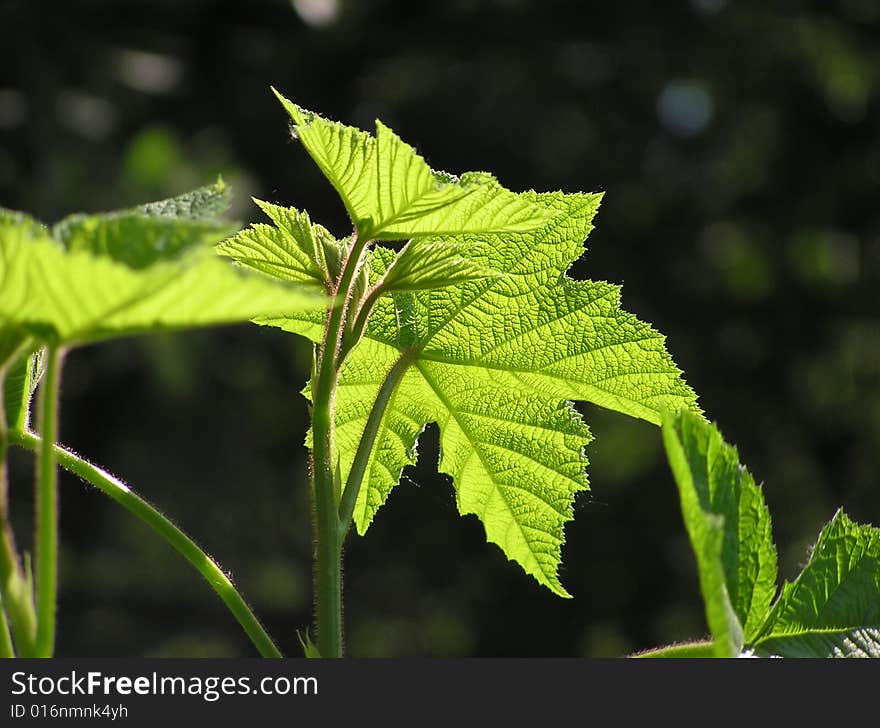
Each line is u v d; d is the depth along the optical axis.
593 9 11.57
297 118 1.68
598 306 2.37
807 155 12.45
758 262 12.18
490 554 11.76
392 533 11.70
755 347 12.12
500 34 11.55
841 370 11.90
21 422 1.82
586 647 11.39
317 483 1.73
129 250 1.22
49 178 9.84
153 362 10.53
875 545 1.83
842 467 11.84
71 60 10.40
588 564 11.59
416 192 1.67
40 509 1.22
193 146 10.88
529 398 2.44
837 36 11.98
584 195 2.36
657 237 12.38
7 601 1.24
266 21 10.91
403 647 11.19
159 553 10.78
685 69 12.10
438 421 2.50
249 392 11.45
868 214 12.38
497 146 12.04
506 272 2.38
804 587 1.80
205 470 11.23
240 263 1.85
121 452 11.16
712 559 1.28
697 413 2.37
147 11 10.54
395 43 11.42
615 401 2.42
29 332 1.22
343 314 1.79
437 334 2.41
